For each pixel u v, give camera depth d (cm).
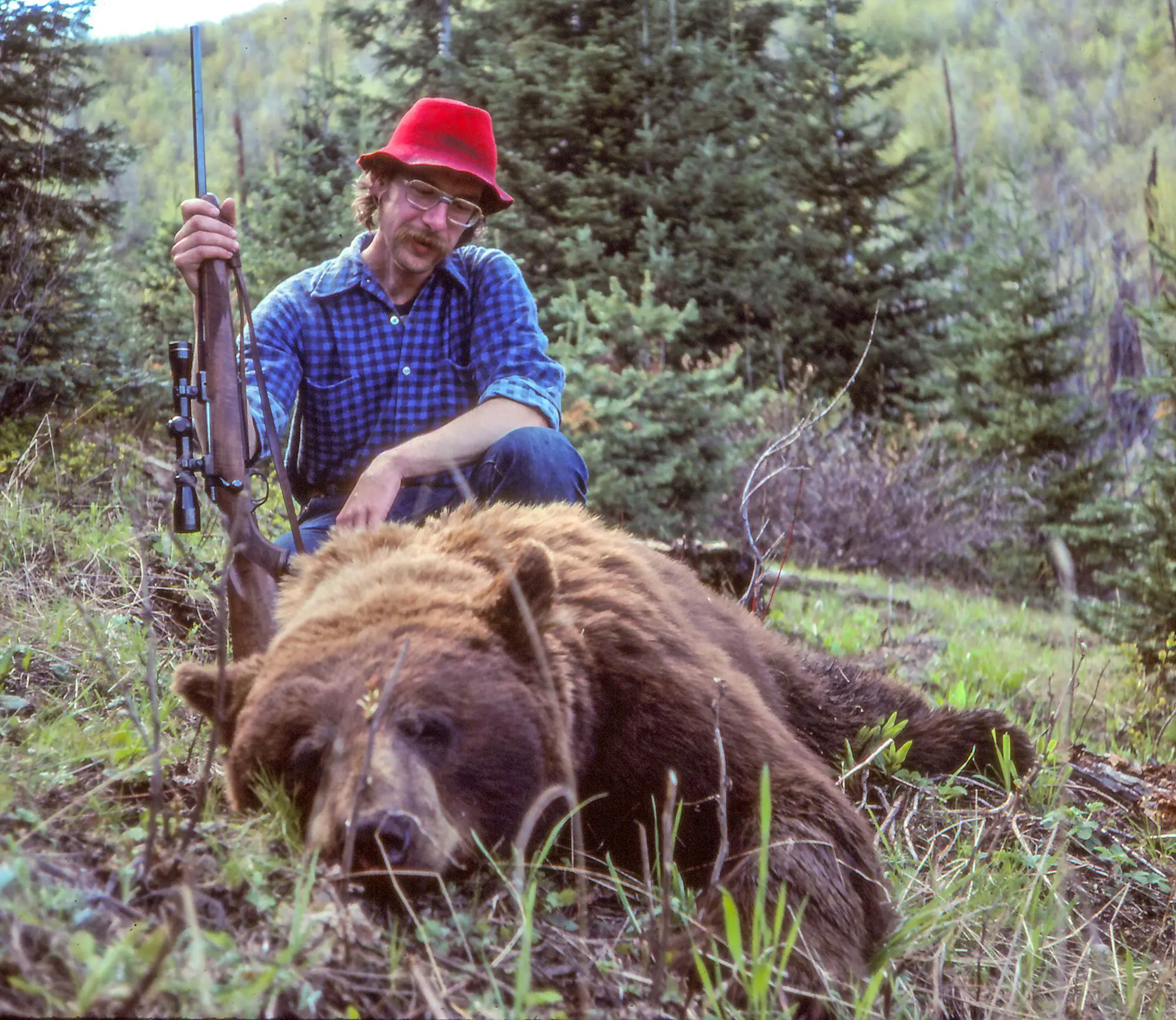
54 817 206
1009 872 308
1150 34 6384
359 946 199
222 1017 161
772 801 271
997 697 716
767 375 1627
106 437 750
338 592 281
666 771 275
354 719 230
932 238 2014
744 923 241
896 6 7181
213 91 5647
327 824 217
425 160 388
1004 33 6775
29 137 1008
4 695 304
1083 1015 267
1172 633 893
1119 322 2144
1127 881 347
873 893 264
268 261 1214
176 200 1841
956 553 1471
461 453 369
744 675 331
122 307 1082
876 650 841
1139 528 1044
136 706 321
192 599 438
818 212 1780
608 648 280
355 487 384
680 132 1553
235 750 250
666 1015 208
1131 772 457
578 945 227
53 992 156
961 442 1712
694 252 1496
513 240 1465
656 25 1641
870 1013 224
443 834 224
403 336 408
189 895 162
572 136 1536
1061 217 3125
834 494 1447
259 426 373
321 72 1966
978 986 260
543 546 260
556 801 259
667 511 1063
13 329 825
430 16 1983
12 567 439
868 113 5247
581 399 990
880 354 1689
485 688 243
